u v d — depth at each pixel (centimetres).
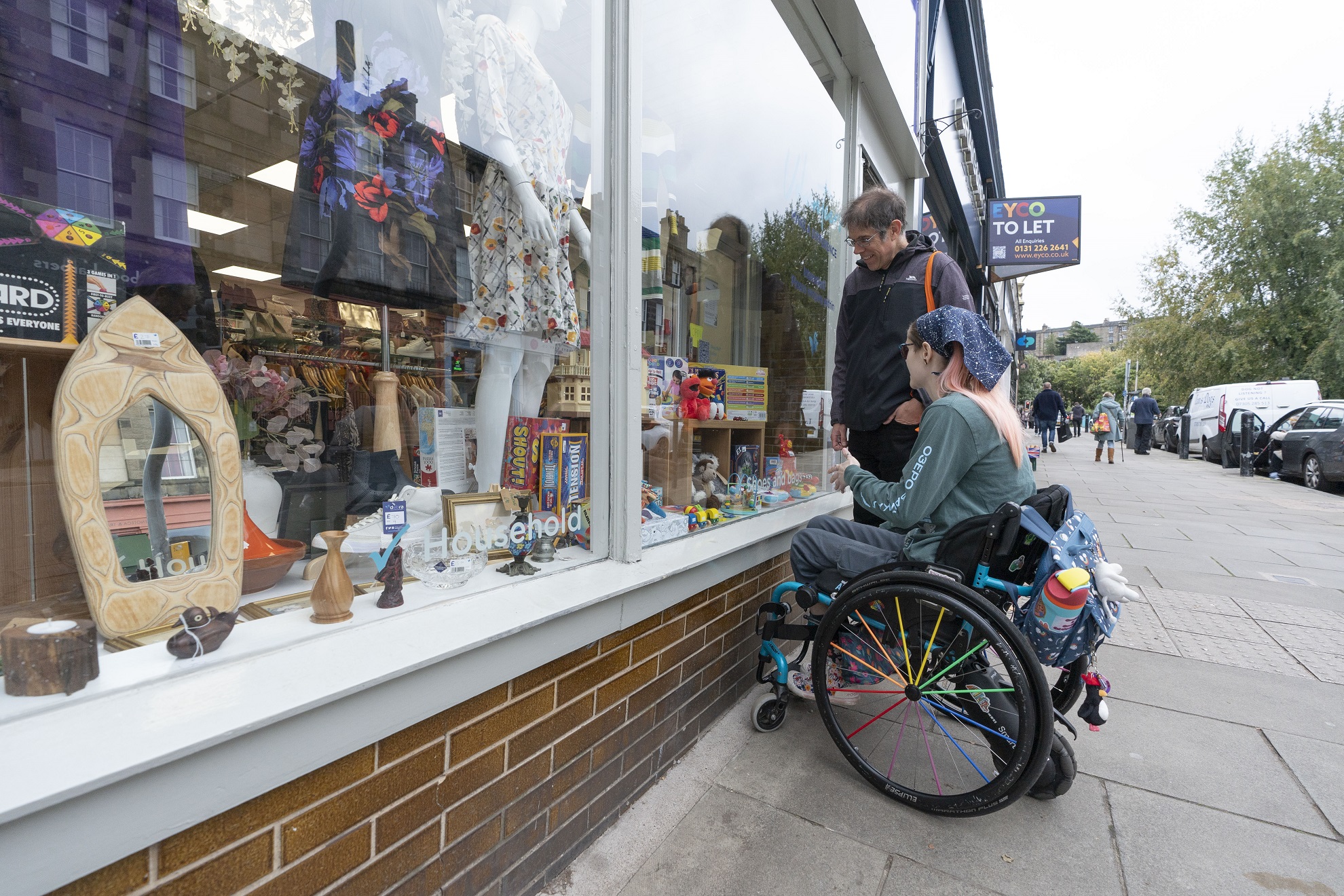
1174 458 1812
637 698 186
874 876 165
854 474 217
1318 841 179
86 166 111
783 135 344
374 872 113
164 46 123
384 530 134
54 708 86
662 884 160
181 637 99
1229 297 2205
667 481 252
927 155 683
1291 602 398
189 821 85
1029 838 180
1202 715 252
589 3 186
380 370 173
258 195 149
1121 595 171
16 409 100
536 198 185
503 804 141
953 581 173
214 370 138
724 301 315
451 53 169
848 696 211
